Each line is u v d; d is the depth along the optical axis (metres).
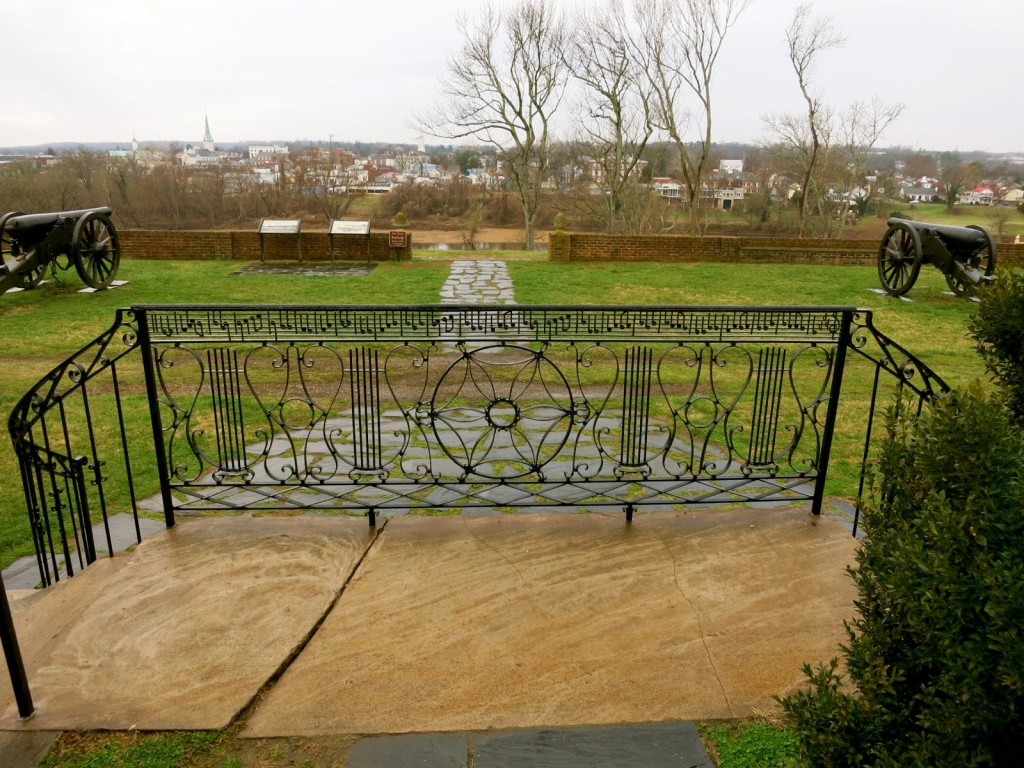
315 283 12.63
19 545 3.66
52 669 2.34
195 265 14.51
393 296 11.59
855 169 27.19
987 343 2.02
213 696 2.21
